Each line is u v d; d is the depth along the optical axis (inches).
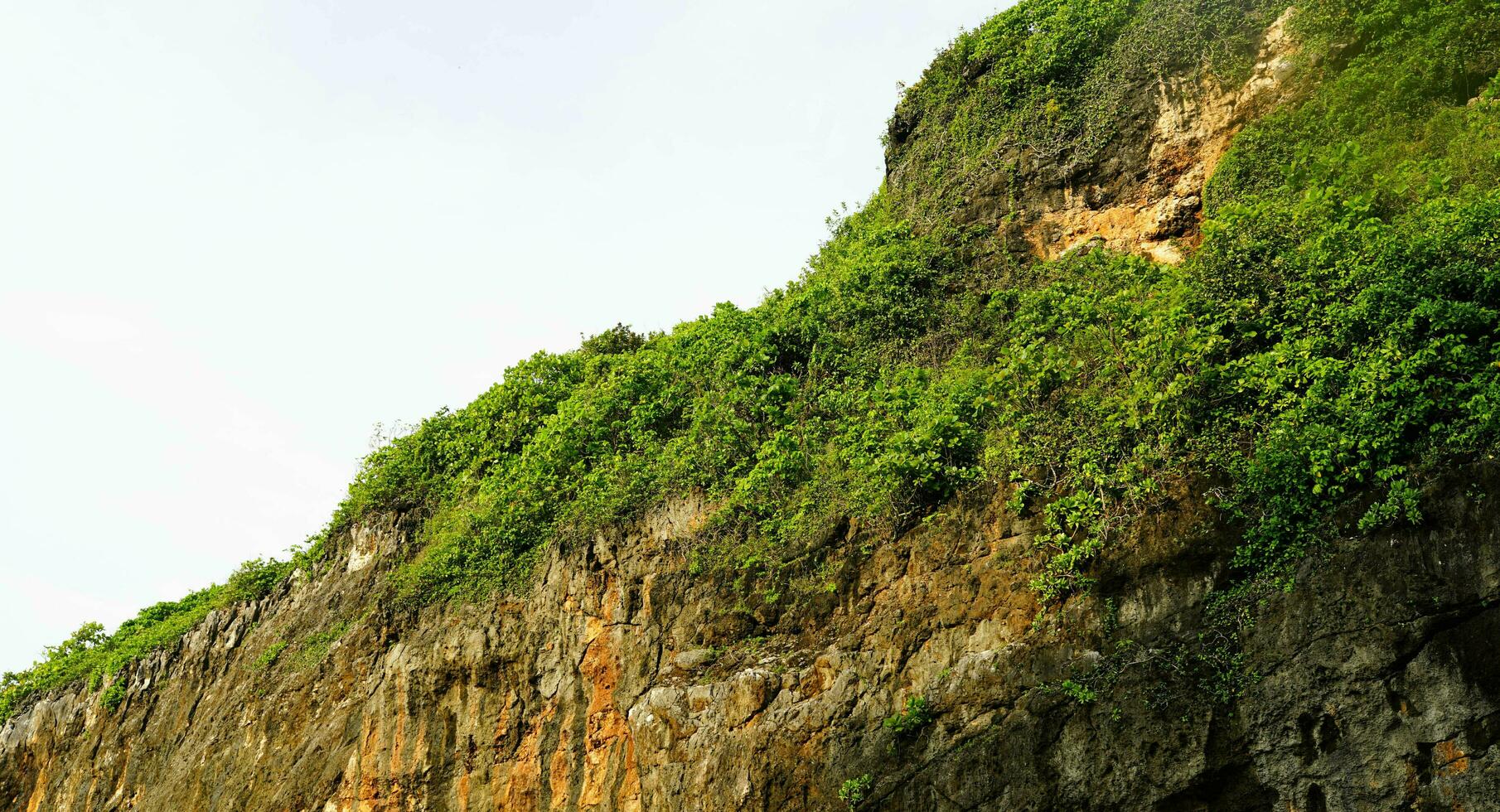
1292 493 513.3
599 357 1039.6
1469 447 476.4
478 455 1020.5
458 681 826.8
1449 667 450.3
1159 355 604.1
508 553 850.8
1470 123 660.1
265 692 997.8
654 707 673.6
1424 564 468.8
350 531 1081.4
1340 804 459.2
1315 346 555.5
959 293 866.1
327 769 872.3
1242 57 806.5
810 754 596.1
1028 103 920.9
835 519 671.8
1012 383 668.7
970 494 621.0
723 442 778.8
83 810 1175.0
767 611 673.0
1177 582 528.4
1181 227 798.5
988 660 564.4
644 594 737.0
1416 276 537.0
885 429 705.0
